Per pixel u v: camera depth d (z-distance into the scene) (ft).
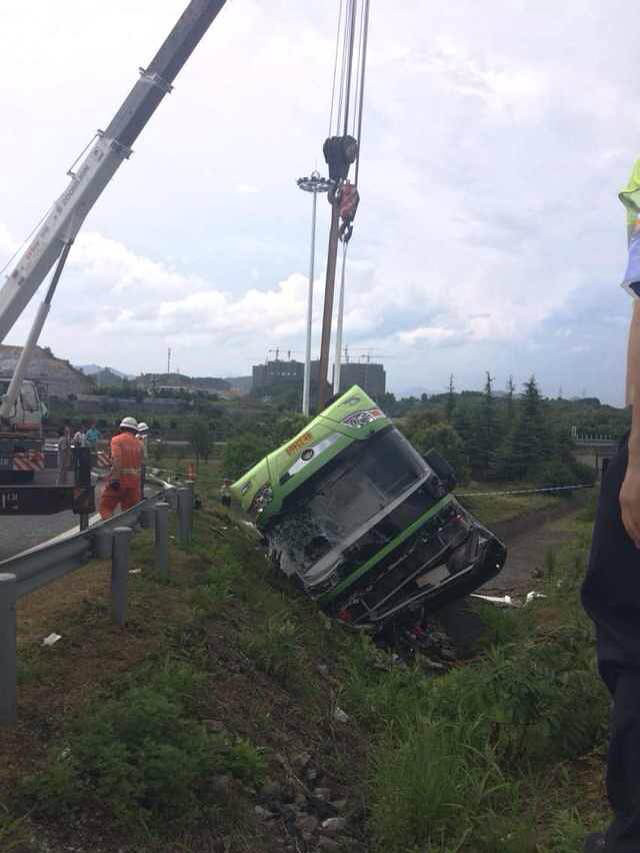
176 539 33.30
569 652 19.75
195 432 129.08
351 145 76.07
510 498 109.81
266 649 21.77
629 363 5.11
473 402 151.84
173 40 43.29
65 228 42.75
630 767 5.42
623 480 5.53
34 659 16.57
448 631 36.47
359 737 19.98
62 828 11.44
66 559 17.58
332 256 76.59
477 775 15.87
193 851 12.17
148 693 14.35
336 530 34.58
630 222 5.35
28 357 45.27
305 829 14.20
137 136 43.60
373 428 34.96
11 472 44.42
